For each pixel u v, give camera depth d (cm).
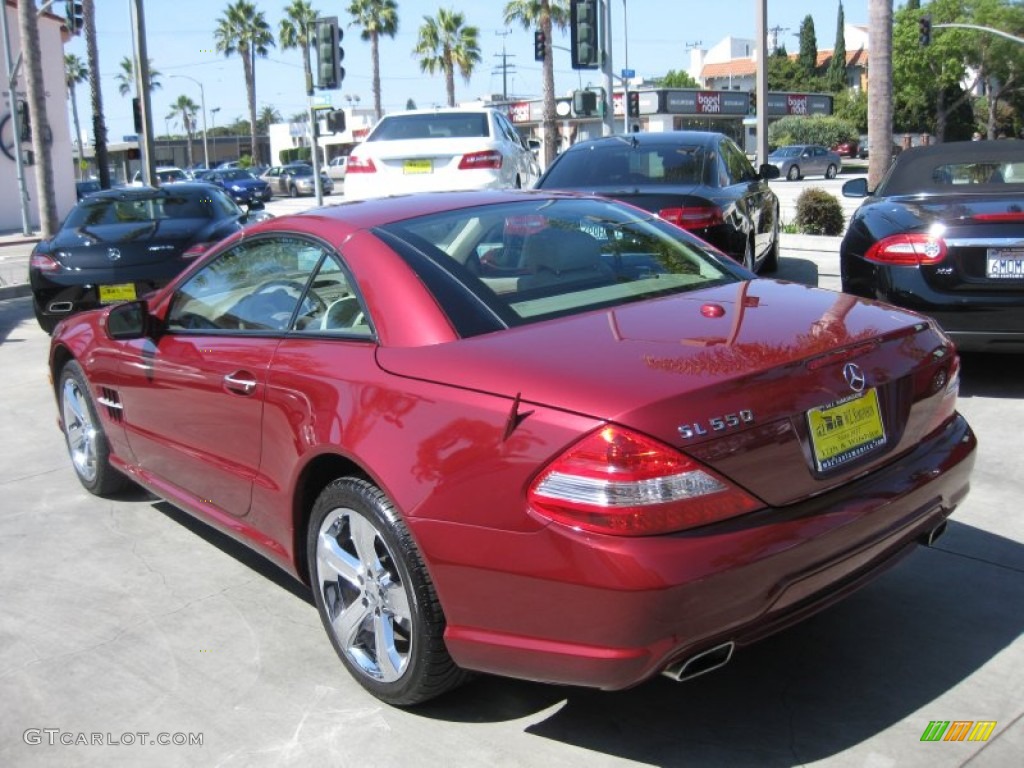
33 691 345
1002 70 5950
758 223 928
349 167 1334
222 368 383
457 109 1347
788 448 273
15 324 1118
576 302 338
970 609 368
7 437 659
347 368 326
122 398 468
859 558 285
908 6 7106
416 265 337
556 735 305
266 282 390
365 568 320
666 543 252
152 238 930
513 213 388
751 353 284
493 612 277
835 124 6362
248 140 11444
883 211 625
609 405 259
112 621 394
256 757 302
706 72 9194
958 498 330
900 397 310
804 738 297
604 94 1864
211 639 376
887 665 334
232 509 399
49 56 3044
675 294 351
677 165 846
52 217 1973
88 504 528
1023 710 306
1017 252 560
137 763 302
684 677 266
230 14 6606
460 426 282
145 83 2169
